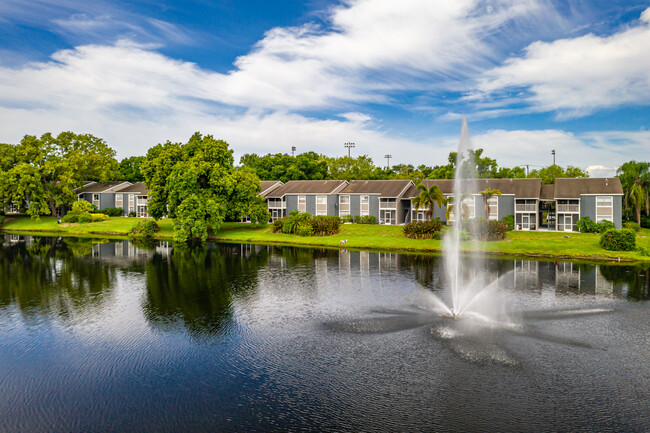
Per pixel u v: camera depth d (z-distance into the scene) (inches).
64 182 3125.0
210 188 2413.9
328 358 687.1
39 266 1487.5
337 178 4505.4
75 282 1224.8
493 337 773.9
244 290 1127.6
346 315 905.5
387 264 1537.9
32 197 2984.7
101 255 1761.8
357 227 2603.3
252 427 504.4
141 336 783.7
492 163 3742.6
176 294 1083.3
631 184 2583.7
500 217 2544.3
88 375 632.4
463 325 840.9
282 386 598.9
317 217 2455.7
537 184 2600.9
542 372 635.5
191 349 724.7
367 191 2938.0
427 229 2143.2
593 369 644.1
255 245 2137.1
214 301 1016.2
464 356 692.1
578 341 753.6
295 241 2185.0
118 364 668.1
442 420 515.5
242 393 580.4
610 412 529.3
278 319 879.1
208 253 1829.5
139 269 1434.5
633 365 656.4
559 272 1362.0
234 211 2524.6
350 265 1517.0
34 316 898.7
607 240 1727.4
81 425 509.4
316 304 991.6
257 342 754.8
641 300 1015.6
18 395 576.7
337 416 525.3
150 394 578.9
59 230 2800.2
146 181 2632.9
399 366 657.6
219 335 788.6
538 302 1002.7
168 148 2588.6
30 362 674.8
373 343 748.0
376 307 964.6
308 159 4298.7
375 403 554.3
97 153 3784.5
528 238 2053.4
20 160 3137.3
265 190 3157.0
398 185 2979.8
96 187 3725.4
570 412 529.7
